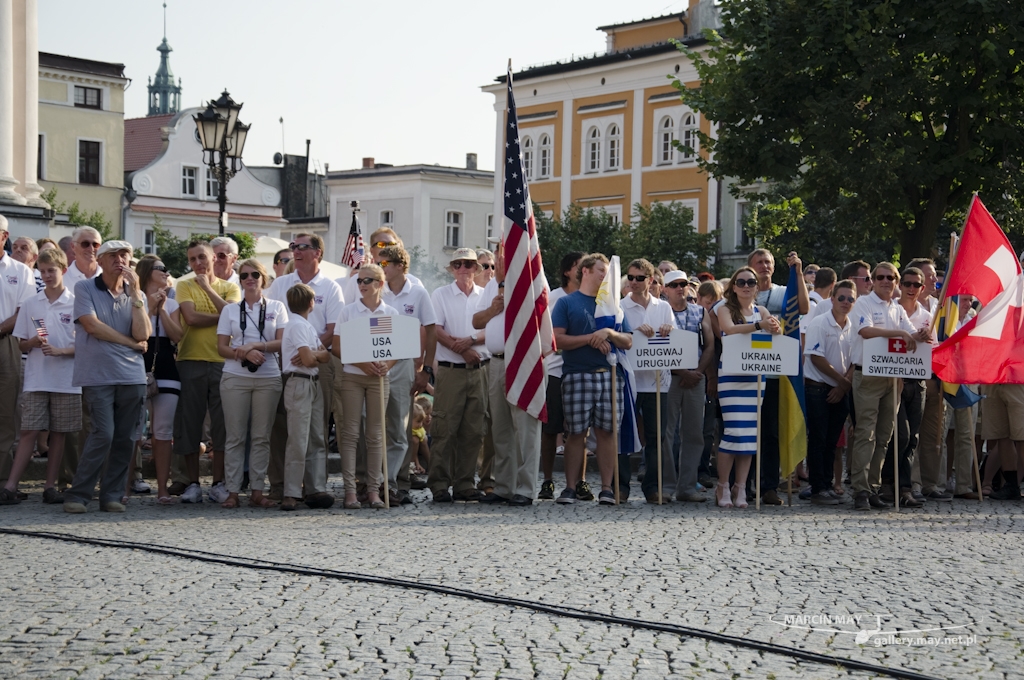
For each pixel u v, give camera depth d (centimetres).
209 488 1212
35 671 540
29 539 862
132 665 550
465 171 6625
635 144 5156
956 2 2084
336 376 1080
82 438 1182
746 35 2311
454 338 1129
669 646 596
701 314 1207
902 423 1149
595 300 1112
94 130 6141
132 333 1015
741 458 1126
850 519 1047
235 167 2169
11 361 1077
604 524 980
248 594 689
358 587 712
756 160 2361
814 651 593
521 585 723
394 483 1092
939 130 2334
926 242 2284
